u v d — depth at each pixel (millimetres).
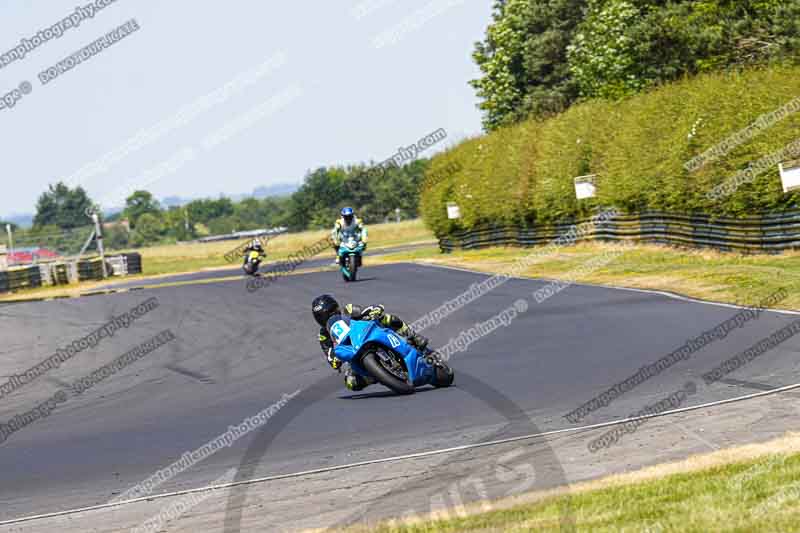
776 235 40938
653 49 85438
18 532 13852
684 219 49656
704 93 47406
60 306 59188
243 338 36719
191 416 22781
